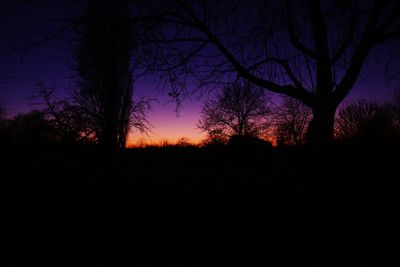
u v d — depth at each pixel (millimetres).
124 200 7406
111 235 4727
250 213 5785
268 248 3906
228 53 4176
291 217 4965
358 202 6293
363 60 3939
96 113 12055
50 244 4332
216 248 4059
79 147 13219
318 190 4176
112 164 13445
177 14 4035
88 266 3582
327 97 4148
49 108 10750
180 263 3627
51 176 11633
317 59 4207
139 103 12922
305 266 3416
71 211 6312
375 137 17359
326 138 4145
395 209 5590
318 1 3930
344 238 3951
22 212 6242
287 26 4691
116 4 3865
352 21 4383
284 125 21125
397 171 11242
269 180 10219
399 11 3570
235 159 17938
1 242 4398
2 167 14578
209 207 6531
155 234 4738
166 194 8086
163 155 18562
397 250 3660
